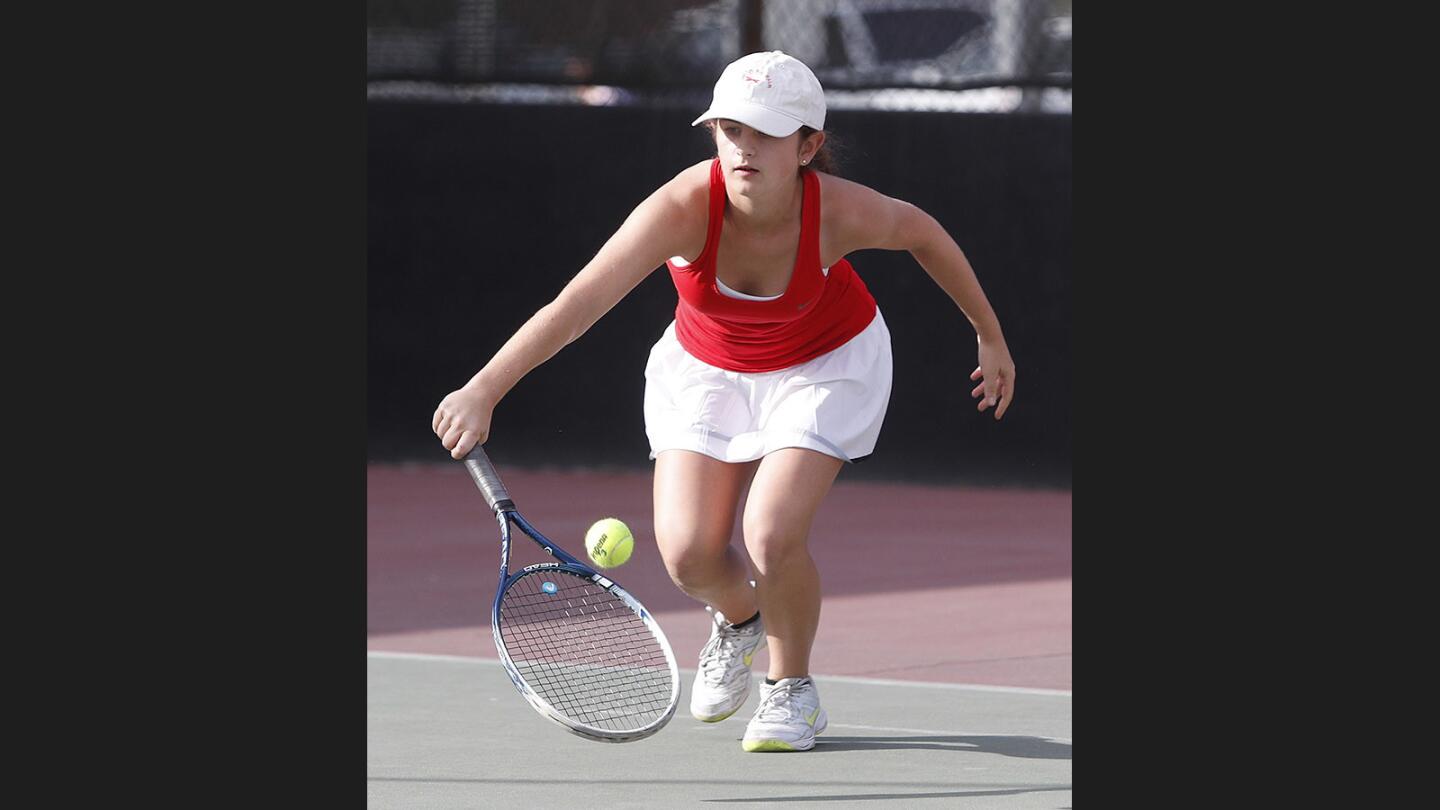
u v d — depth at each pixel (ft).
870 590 89.61
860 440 55.06
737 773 51.21
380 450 143.64
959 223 131.44
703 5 137.18
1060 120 129.80
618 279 50.55
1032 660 71.00
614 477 138.92
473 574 93.56
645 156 136.87
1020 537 109.50
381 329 142.72
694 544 54.54
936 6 136.67
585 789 49.08
